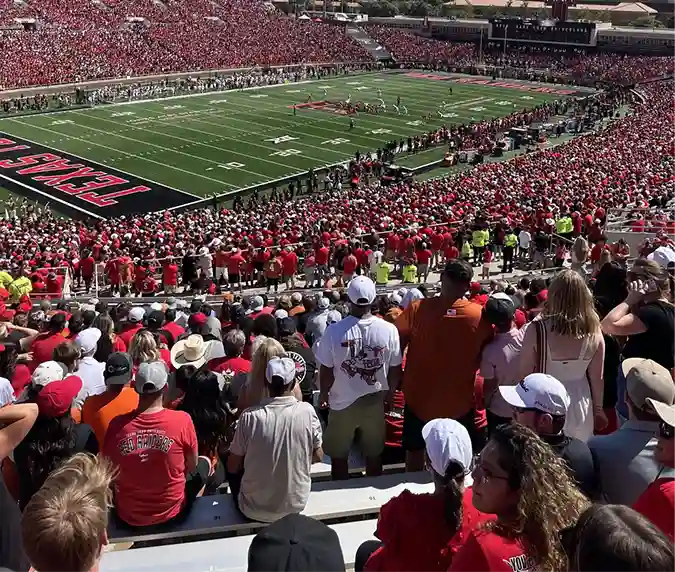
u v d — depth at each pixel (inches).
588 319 194.2
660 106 2421.3
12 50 2608.3
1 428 159.0
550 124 2279.8
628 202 1121.4
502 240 926.4
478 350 215.5
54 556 111.7
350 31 3779.5
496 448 131.5
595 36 3553.2
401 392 268.7
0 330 334.3
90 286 925.8
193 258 874.1
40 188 1546.5
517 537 128.0
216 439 251.3
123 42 2928.2
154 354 276.1
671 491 138.6
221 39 3253.0
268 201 1481.3
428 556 146.5
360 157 1827.0
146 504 199.9
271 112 2380.7
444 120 2341.3
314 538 135.1
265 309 438.3
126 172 1672.0
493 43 3799.2
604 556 94.7
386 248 933.8
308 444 200.5
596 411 205.2
